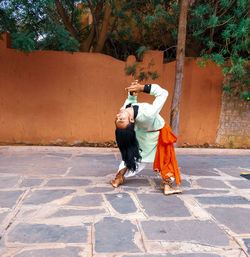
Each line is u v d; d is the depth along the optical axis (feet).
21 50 20.06
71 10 28.43
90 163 15.51
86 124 21.88
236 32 17.93
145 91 9.64
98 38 26.86
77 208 8.82
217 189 11.33
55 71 21.02
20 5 20.27
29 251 6.27
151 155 10.61
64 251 6.30
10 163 14.85
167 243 6.77
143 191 10.80
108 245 6.60
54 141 21.84
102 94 21.57
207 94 21.99
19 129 21.48
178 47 18.99
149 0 24.58
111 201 9.55
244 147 22.70
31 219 7.91
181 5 18.52
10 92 20.97
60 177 12.39
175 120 19.77
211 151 20.27
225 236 7.22
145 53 21.08
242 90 21.90
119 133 9.18
